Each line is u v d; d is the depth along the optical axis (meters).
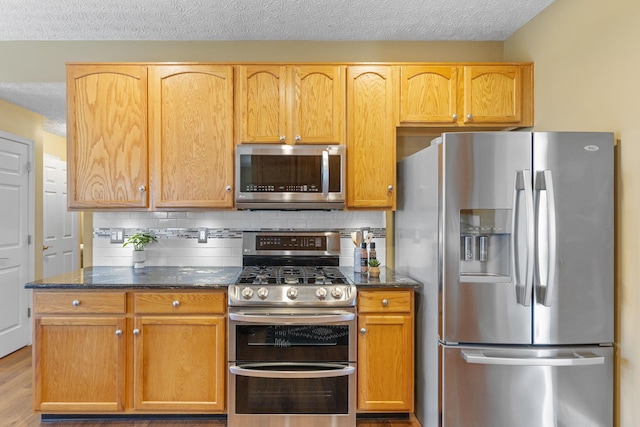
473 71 2.62
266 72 2.57
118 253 2.93
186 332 2.25
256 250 2.89
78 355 2.24
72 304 2.24
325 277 2.45
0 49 2.83
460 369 2.01
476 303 2.00
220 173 2.57
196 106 2.56
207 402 2.25
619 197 1.96
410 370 2.28
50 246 4.47
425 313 2.25
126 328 2.26
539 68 2.55
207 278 2.44
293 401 2.23
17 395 2.65
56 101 3.35
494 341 1.99
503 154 1.97
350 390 2.23
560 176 1.95
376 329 2.27
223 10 2.46
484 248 2.06
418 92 2.62
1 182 3.33
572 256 1.96
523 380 1.98
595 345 1.98
